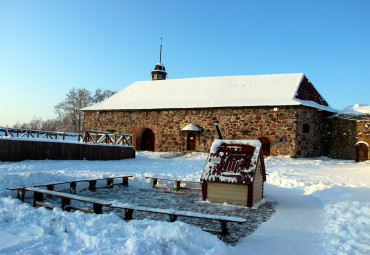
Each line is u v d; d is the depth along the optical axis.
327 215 6.57
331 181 10.45
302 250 4.55
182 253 3.94
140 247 3.85
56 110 49.00
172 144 22.19
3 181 7.68
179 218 6.24
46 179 8.62
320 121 20.88
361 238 4.95
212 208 7.20
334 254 4.36
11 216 5.29
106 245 4.04
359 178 11.11
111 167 13.55
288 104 18.84
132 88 26.67
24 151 12.60
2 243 4.23
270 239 5.03
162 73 30.20
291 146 18.89
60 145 13.94
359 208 6.72
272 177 11.77
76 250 3.95
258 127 19.86
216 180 7.54
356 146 18.73
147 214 6.37
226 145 8.22
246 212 6.89
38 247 4.01
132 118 23.48
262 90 21.33
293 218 6.42
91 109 24.48
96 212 5.93
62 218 5.15
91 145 15.34
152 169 13.77
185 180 10.30
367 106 20.17
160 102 23.12
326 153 20.95
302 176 11.87
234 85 22.97
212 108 21.03
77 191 8.82
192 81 25.28
